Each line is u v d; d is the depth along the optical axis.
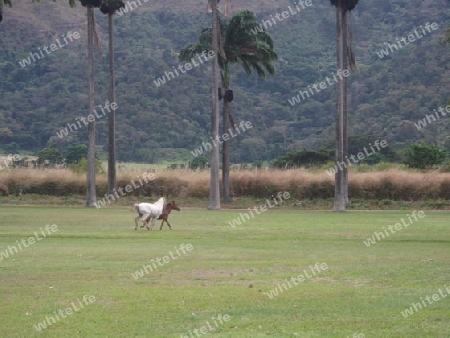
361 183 52.69
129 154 103.31
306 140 108.75
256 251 25.22
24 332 14.09
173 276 20.00
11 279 19.48
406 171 54.78
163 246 26.62
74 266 21.70
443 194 51.47
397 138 98.88
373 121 104.56
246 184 54.28
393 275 19.78
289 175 54.09
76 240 28.55
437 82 110.12
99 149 104.12
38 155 92.69
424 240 28.48
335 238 29.28
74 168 65.00
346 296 17.03
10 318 15.14
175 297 17.06
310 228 33.31
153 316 15.24
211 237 29.61
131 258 23.38
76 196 55.72
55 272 20.62
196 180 55.03
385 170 57.22
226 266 21.72
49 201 53.75
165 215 32.75
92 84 50.34
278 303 16.36
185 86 117.50
